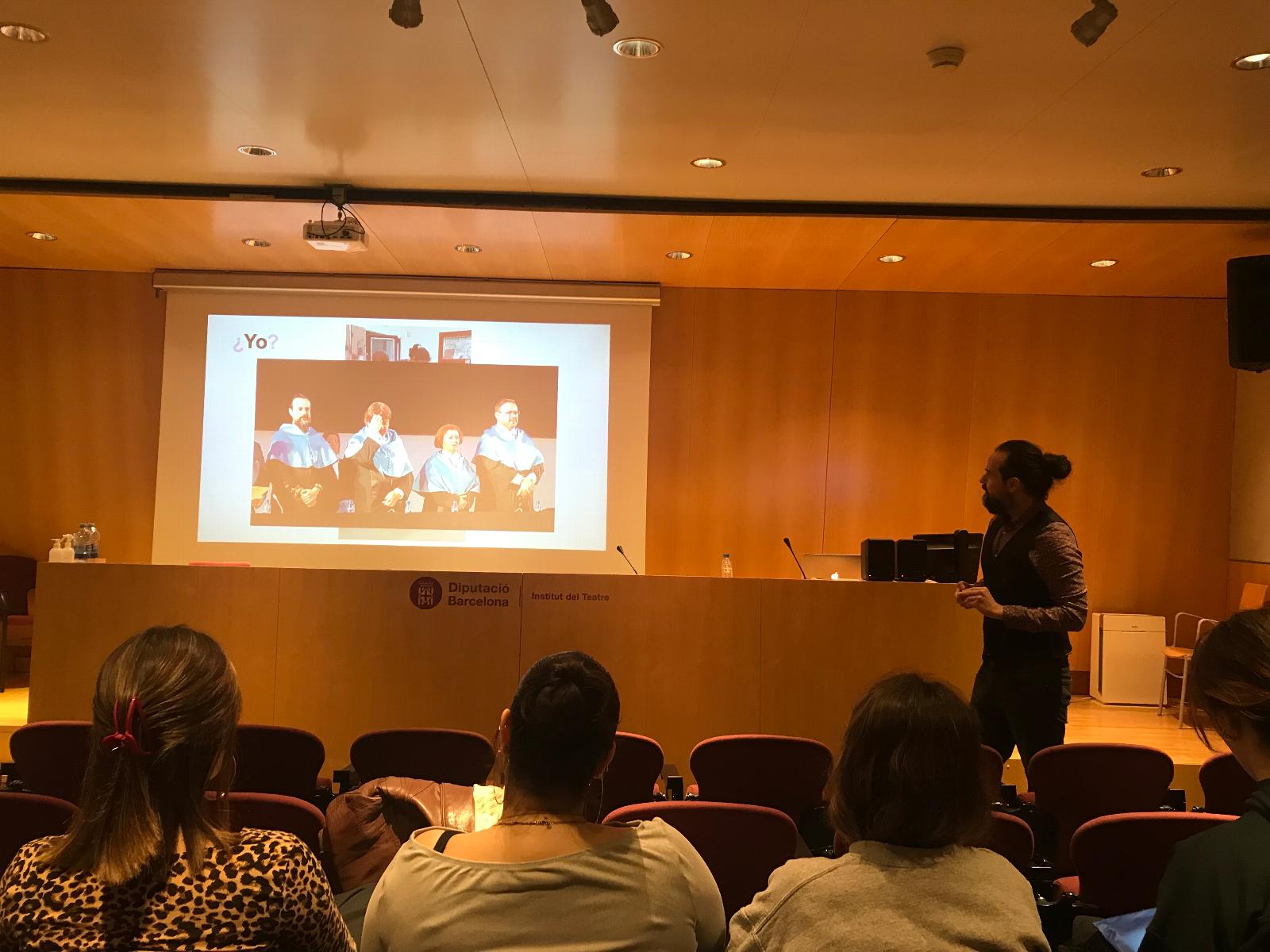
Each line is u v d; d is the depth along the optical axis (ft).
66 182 17.81
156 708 3.81
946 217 18.02
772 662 15.42
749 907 4.28
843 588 15.43
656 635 15.42
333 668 15.28
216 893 3.73
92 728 3.91
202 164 16.67
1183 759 17.69
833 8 10.93
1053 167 15.78
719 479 24.26
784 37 11.64
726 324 24.38
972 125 14.17
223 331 24.06
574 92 13.37
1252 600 21.99
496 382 24.13
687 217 18.43
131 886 3.71
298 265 23.22
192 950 3.64
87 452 24.06
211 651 4.11
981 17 11.02
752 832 6.95
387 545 23.93
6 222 20.04
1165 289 23.30
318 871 3.96
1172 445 24.09
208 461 23.89
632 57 12.28
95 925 3.65
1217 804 9.91
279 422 23.99
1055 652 12.29
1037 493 12.55
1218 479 24.06
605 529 23.99
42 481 24.00
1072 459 24.11
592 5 9.27
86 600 15.26
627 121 14.37
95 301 24.14
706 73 12.67
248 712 15.26
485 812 7.17
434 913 4.25
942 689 4.38
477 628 15.31
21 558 23.26
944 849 4.18
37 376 24.06
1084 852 7.20
